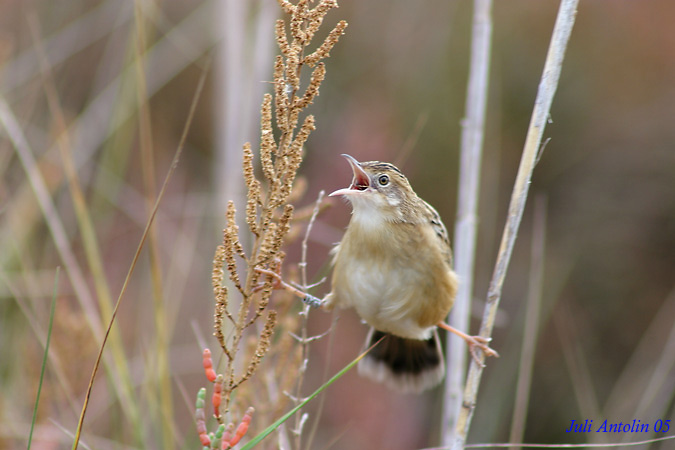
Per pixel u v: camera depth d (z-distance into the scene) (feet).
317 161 46.01
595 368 42.45
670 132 48.32
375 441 39.27
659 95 50.34
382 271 22.44
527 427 41.29
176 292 34.45
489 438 32.91
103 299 24.44
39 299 30.22
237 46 30.71
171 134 49.42
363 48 52.54
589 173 48.29
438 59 51.16
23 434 26.99
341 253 23.00
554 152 48.88
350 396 40.04
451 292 23.24
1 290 29.27
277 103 13.92
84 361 28.55
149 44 35.60
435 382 25.76
